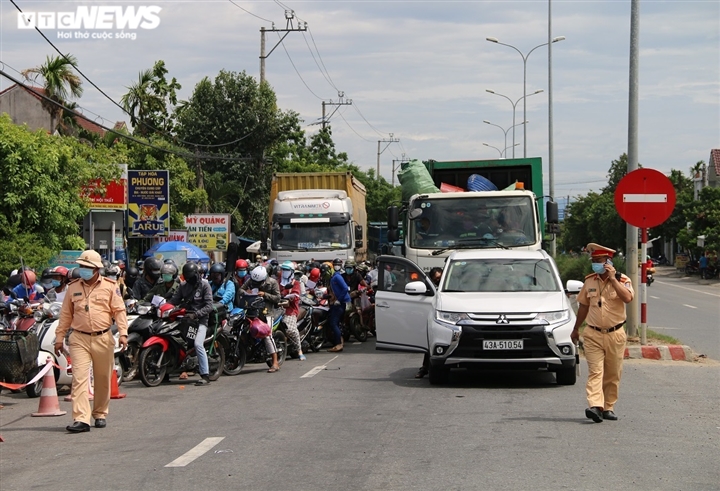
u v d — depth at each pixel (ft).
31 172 63.26
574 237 317.63
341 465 22.76
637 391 35.78
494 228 54.75
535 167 63.21
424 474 21.58
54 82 100.73
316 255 78.38
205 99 139.33
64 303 30.12
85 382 29.60
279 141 143.23
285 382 40.47
